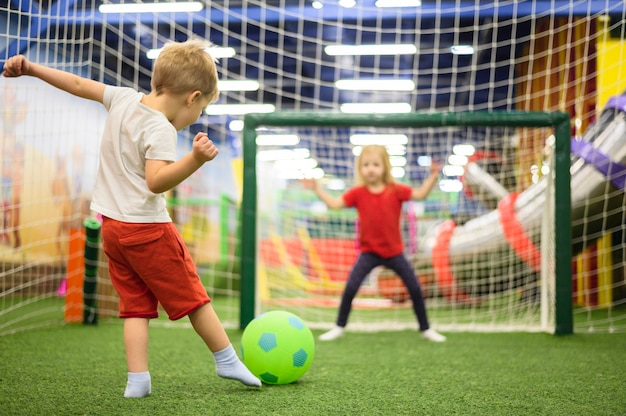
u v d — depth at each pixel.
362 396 2.01
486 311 5.30
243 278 3.76
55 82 2.00
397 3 7.16
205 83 1.99
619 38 6.53
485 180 6.12
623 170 4.88
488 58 9.39
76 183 6.81
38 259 5.82
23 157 5.46
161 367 2.53
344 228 6.79
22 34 4.08
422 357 2.89
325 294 6.22
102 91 2.01
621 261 6.10
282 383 2.18
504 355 2.96
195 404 1.85
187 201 9.20
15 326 3.88
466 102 11.72
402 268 3.57
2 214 5.21
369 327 4.16
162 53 2.00
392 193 3.65
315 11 7.73
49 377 2.27
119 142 1.91
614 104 5.04
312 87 11.45
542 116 3.70
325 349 3.14
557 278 3.72
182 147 10.34
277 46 9.32
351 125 3.81
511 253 5.25
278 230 6.86
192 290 1.96
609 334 3.80
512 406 1.89
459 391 2.11
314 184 3.73
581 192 4.98
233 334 3.64
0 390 2.04
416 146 9.36
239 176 7.39
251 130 3.81
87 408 1.79
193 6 7.09
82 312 4.09
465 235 5.55
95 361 2.62
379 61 9.93
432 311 5.39
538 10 6.91
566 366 2.65
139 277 1.95
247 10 7.73
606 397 2.03
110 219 1.90
